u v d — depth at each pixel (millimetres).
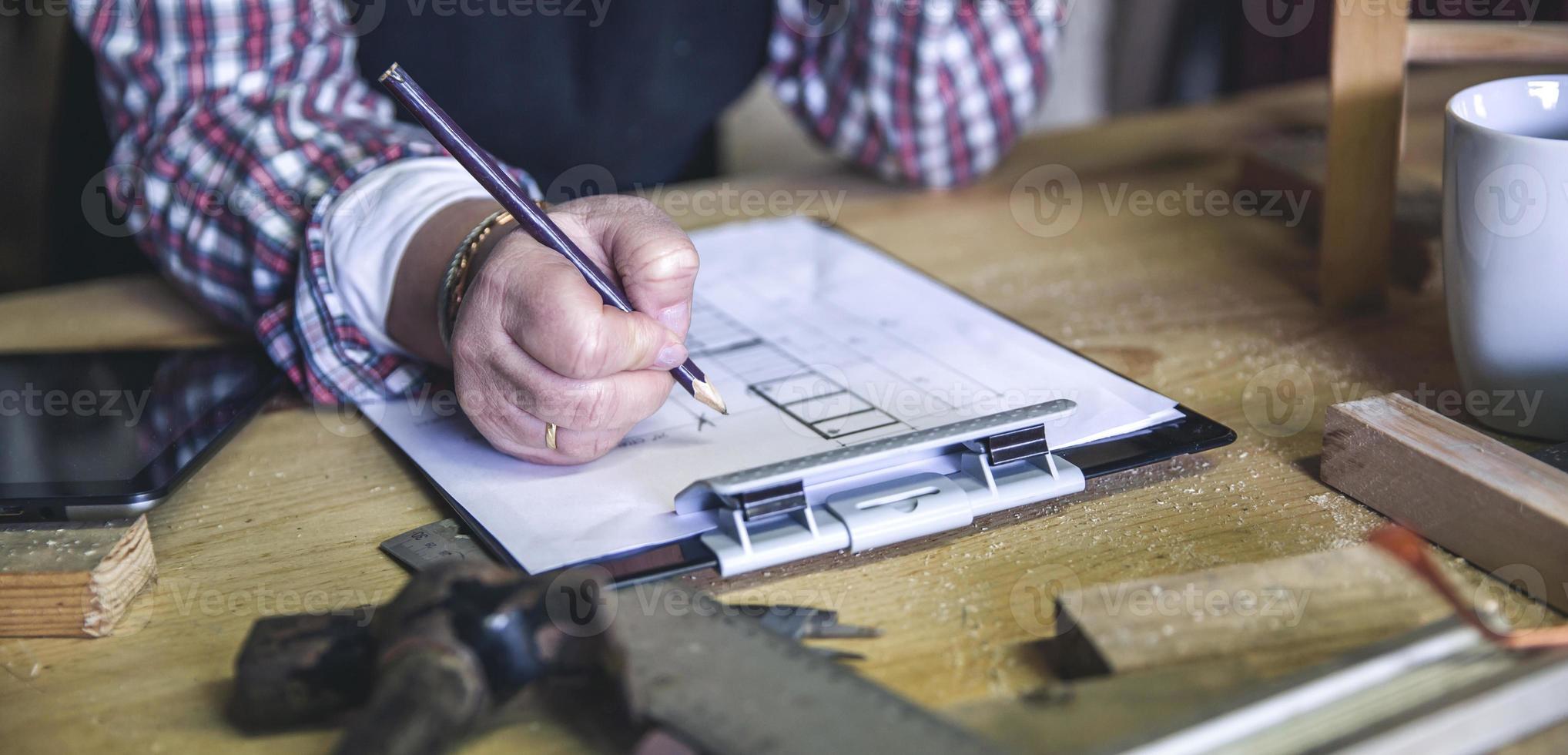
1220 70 1886
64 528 494
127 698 436
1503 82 578
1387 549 401
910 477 536
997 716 381
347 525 549
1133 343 716
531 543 497
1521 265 535
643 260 556
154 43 844
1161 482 562
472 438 608
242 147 786
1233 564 493
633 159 1200
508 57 1083
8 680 447
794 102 1097
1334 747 343
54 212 1181
